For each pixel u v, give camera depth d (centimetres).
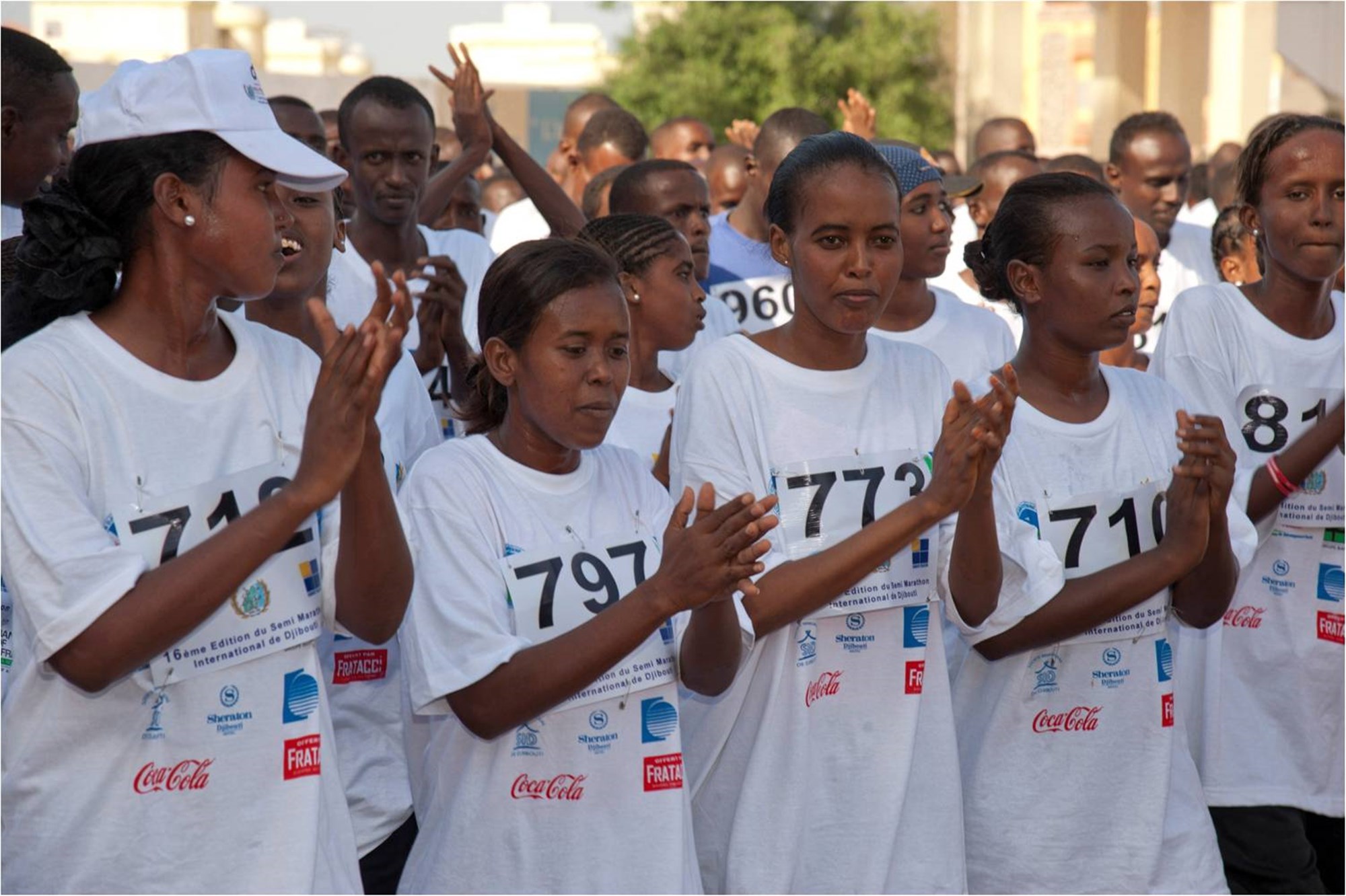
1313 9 1244
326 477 255
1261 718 442
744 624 333
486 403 339
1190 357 446
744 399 364
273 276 275
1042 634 365
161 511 268
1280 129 431
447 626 311
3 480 257
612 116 853
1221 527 377
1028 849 376
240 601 277
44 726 271
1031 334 390
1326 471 434
